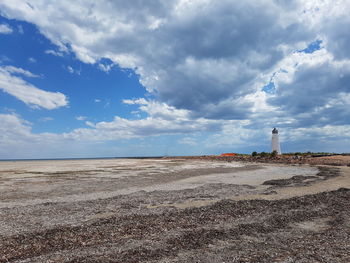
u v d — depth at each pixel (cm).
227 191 1883
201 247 786
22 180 2741
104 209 1345
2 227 1033
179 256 716
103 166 5375
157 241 839
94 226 1012
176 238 862
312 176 2788
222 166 4772
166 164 5881
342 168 3888
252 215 1163
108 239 866
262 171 3606
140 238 873
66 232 940
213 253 736
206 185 2202
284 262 665
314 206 1323
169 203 1495
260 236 890
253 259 689
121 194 1838
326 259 680
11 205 1481
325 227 996
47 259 705
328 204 1364
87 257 711
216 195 1725
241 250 759
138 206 1415
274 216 1134
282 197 1600
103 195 1811
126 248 780
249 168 4188
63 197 1744
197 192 1853
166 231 947
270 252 739
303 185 2109
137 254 730
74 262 680
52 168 4775
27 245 816
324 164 4878
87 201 1559
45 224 1074
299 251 743
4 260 702
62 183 2477
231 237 880
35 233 931
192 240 843
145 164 6091
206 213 1198
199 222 1060
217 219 1101
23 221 1121
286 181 2353
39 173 3628
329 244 798
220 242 831
